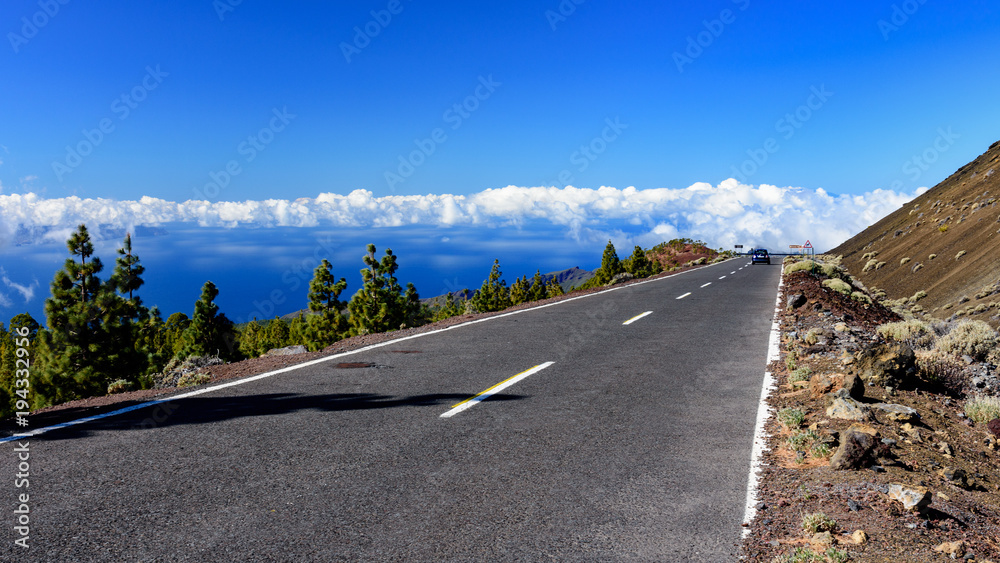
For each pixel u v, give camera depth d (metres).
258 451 4.70
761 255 52.50
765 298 18.92
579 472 4.33
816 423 5.50
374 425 5.47
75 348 30.09
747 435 5.27
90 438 5.01
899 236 72.56
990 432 6.32
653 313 15.20
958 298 38.53
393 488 3.98
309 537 3.26
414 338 11.27
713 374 7.88
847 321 13.28
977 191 63.91
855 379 6.37
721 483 4.16
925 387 7.70
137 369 32.09
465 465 4.45
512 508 3.70
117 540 3.17
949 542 3.31
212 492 3.86
